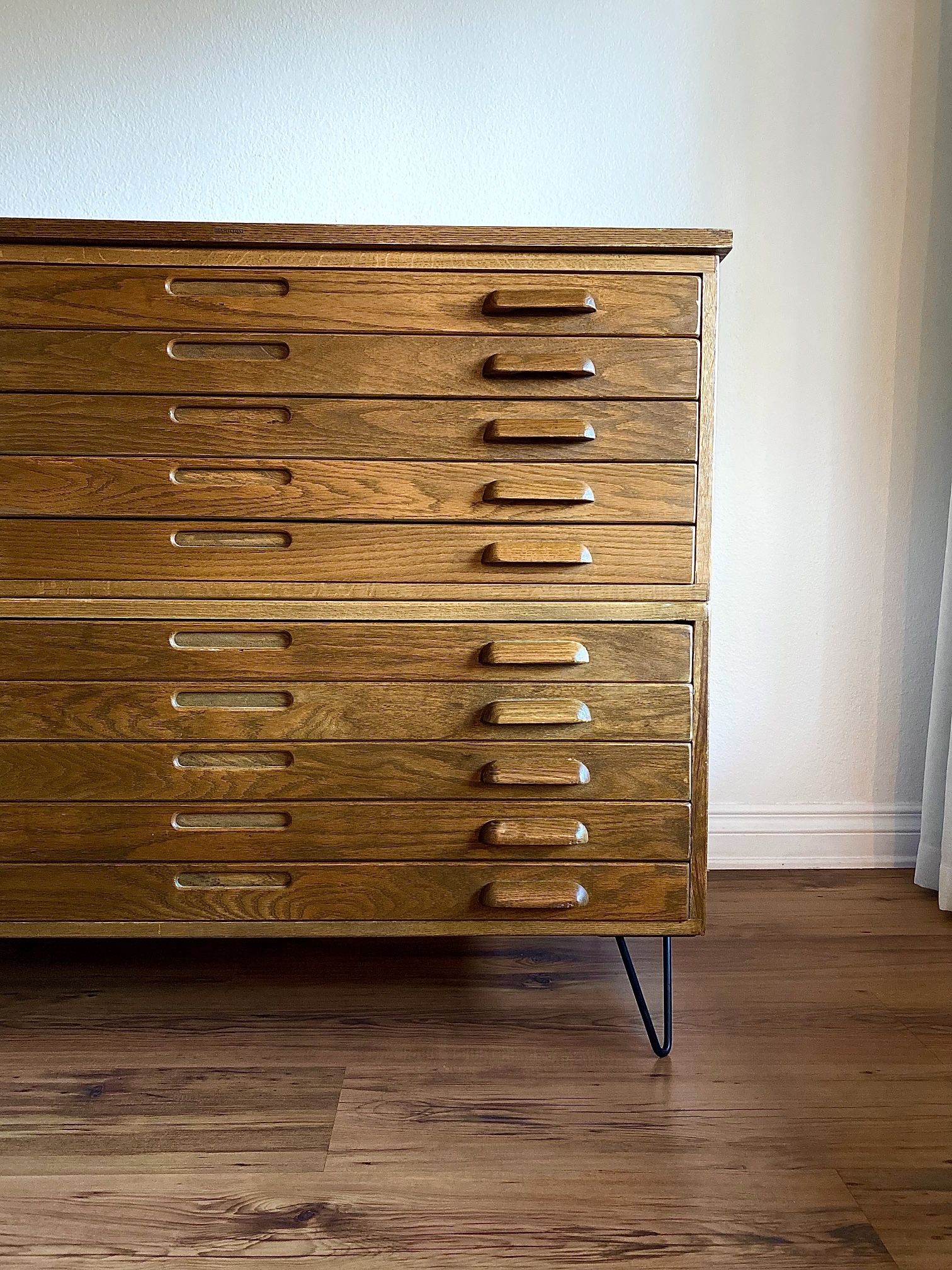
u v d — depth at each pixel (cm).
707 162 174
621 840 123
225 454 118
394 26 170
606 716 122
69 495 118
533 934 124
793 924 163
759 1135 107
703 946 155
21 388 117
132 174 170
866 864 188
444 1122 110
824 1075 119
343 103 171
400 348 118
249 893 123
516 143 172
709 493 120
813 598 184
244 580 120
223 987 142
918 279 178
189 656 120
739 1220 95
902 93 175
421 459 119
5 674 120
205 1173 101
